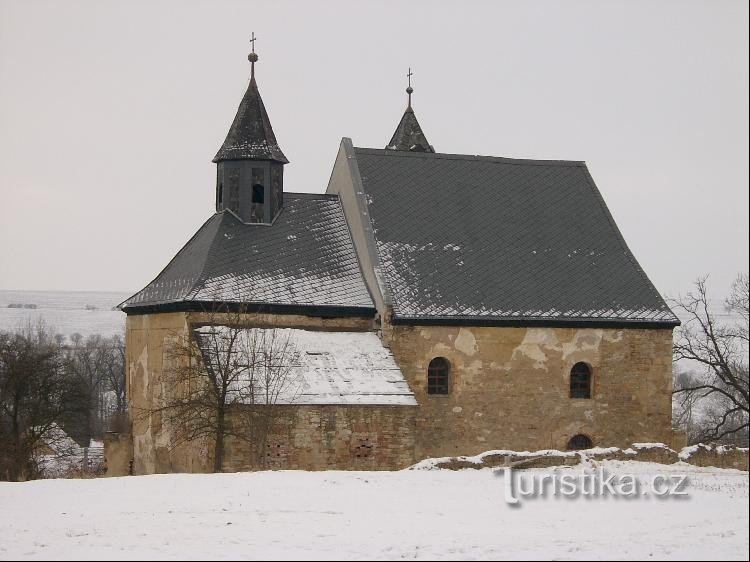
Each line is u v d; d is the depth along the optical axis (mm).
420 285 45750
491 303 45938
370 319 45656
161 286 46688
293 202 48938
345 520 27047
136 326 47625
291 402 40219
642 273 49438
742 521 27000
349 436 40906
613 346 47219
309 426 40469
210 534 25422
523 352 45938
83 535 25453
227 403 39781
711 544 24016
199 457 40844
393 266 46125
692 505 29453
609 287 48312
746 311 55000
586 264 49031
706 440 48094
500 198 50656
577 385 46938
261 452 39906
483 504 29328
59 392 63406
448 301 45500
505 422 45562
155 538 25000
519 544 24031
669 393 47906
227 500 29766
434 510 28406
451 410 44938
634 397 47375
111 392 112500
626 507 29078
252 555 22969
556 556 22688
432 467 36594
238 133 47844
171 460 43531
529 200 51062
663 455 40656
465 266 47156
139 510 28453
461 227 48750
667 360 47938
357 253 47656
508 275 47406
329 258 46969
